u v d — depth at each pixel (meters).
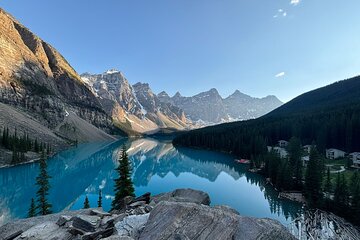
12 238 15.59
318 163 65.88
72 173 111.38
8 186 82.50
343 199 52.66
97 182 97.06
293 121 171.12
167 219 12.42
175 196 24.31
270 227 12.26
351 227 41.91
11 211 60.28
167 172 114.38
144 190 81.56
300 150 110.56
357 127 124.75
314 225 35.50
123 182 43.00
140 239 11.82
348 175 81.25
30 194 74.75
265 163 100.75
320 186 62.19
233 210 17.44
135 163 143.50
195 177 102.00
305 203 61.91
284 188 75.00
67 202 70.19
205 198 23.30
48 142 178.12
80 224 14.85
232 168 121.19
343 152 116.31
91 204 67.75
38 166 113.88
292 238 12.28
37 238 14.33
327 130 134.75
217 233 11.82
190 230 11.76
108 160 151.25
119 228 13.83
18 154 113.00
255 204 64.88
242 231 12.09
